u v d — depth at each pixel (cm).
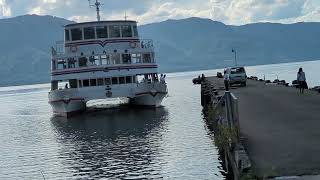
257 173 1423
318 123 2342
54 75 6156
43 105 10769
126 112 6322
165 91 6431
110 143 3884
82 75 6081
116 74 6119
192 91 11756
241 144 1847
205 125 4616
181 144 3528
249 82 7269
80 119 5925
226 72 6344
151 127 4703
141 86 6172
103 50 6119
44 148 3994
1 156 3759
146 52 6275
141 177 2583
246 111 3123
